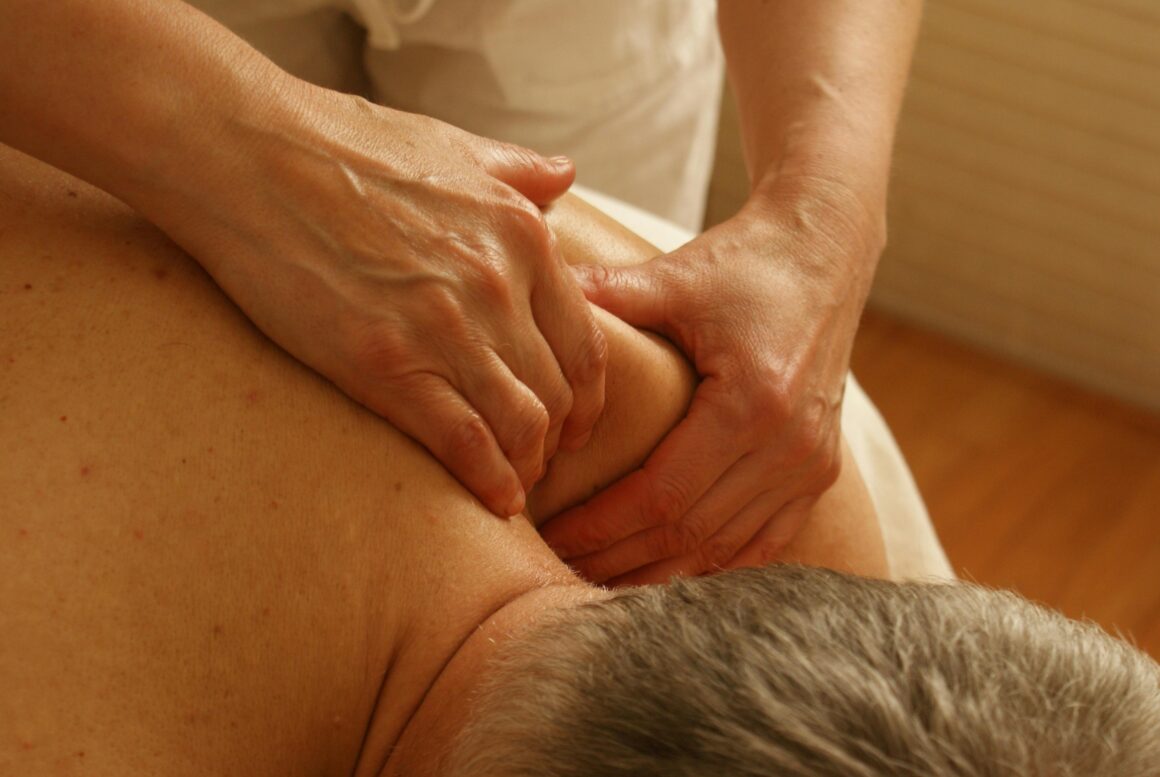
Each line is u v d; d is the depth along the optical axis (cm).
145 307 68
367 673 67
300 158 67
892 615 53
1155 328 231
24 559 61
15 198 70
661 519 85
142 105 65
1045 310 239
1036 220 232
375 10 117
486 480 71
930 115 232
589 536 85
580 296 75
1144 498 219
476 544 69
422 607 68
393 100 137
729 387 84
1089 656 52
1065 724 49
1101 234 228
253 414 67
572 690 54
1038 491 218
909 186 240
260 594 64
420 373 68
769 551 92
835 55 102
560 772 51
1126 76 214
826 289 91
